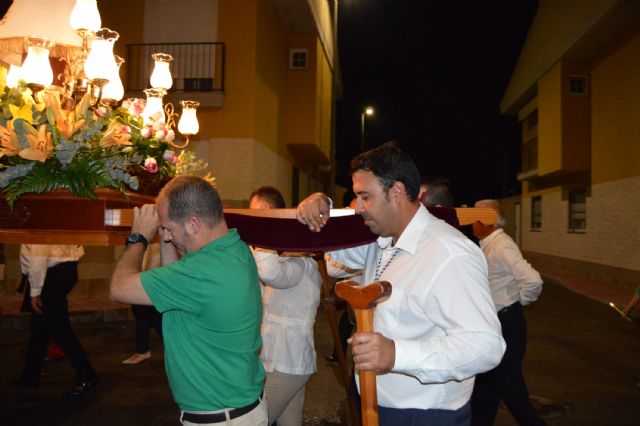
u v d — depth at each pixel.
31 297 5.07
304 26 15.41
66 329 5.16
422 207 2.16
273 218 2.63
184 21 12.11
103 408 4.91
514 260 3.88
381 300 2.05
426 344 1.81
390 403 2.08
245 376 2.20
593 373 6.35
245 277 2.21
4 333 7.85
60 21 3.26
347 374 3.36
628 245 13.84
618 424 4.75
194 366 2.15
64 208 2.35
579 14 14.97
